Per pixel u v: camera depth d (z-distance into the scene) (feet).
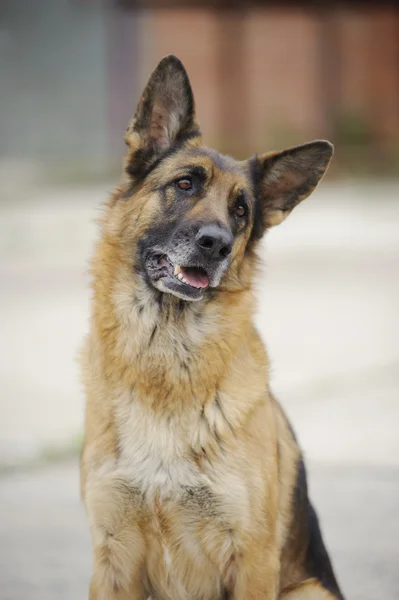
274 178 24.75
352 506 30.58
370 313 60.64
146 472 20.89
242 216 23.88
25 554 27.12
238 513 20.70
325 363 48.11
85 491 21.34
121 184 23.71
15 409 40.34
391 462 34.42
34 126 165.58
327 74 165.99
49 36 163.84
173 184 23.22
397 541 27.84
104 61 163.73
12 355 49.37
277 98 167.53
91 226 94.43
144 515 20.99
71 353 49.60
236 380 21.43
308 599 22.26
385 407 41.19
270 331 55.42
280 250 86.43
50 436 36.99
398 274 75.31
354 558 26.63
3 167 150.41
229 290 22.72
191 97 23.98
